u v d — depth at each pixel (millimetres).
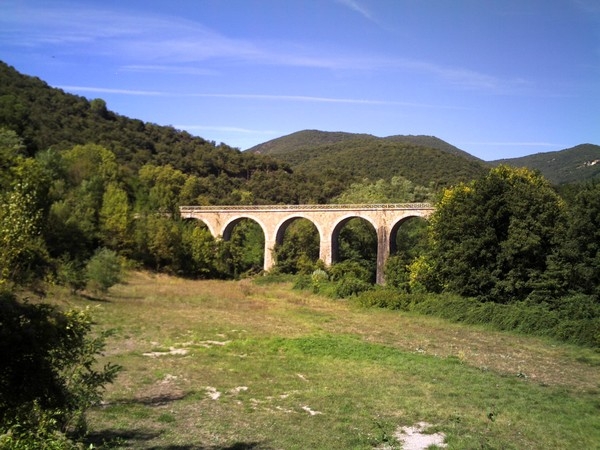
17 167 40344
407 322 37188
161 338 26656
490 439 13789
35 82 116562
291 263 74125
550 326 32469
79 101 125438
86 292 39719
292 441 13086
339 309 44125
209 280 71562
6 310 7539
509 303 38844
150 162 113562
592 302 33750
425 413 15805
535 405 17266
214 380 18891
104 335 10953
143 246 67562
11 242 14078
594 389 19969
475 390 18859
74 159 75938
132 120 139625
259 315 38250
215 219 80625
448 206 44375
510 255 38688
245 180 133500
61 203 49969
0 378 7367
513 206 39781
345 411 15836
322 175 134625
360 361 23156
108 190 67500
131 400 16078
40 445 6844
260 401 16625
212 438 13023
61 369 9094
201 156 134500
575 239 35812
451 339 30641
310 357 23609
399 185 103562
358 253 79000
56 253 46406
